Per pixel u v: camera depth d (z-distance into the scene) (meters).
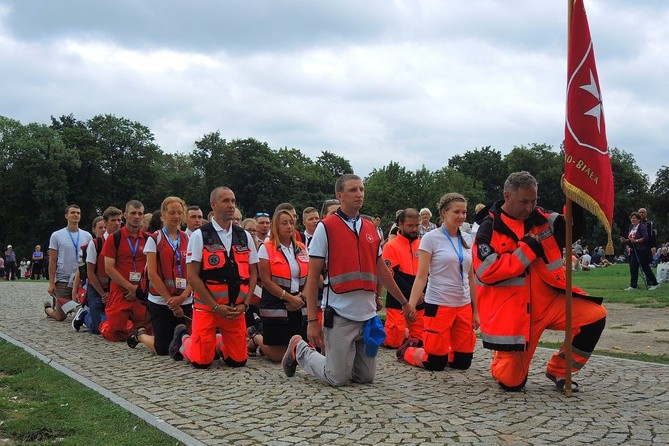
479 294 6.50
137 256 10.07
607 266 44.12
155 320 8.82
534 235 6.22
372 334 6.64
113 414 5.53
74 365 8.08
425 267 7.57
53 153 71.62
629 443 4.62
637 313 13.16
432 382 6.90
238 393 6.39
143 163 79.81
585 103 6.12
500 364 6.38
